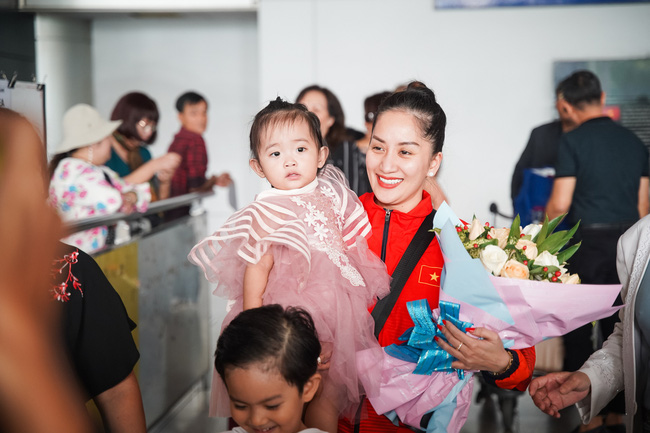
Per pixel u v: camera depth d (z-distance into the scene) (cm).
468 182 526
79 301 142
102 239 307
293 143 160
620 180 455
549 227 166
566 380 164
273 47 531
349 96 530
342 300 149
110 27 766
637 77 502
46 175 68
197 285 423
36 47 663
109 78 774
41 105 298
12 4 580
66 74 702
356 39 525
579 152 460
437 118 159
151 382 336
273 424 127
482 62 517
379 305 159
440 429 150
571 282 148
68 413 55
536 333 147
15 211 55
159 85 777
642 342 166
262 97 536
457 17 515
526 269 144
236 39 766
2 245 54
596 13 504
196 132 639
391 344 153
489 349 142
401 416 154
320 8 524
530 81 514
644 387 165
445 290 146
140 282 322
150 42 770
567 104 492
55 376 55
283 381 125
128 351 151
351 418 154
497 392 347
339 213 167
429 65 522
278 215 154
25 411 53
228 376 126
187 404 400
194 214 441
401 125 156
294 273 149
